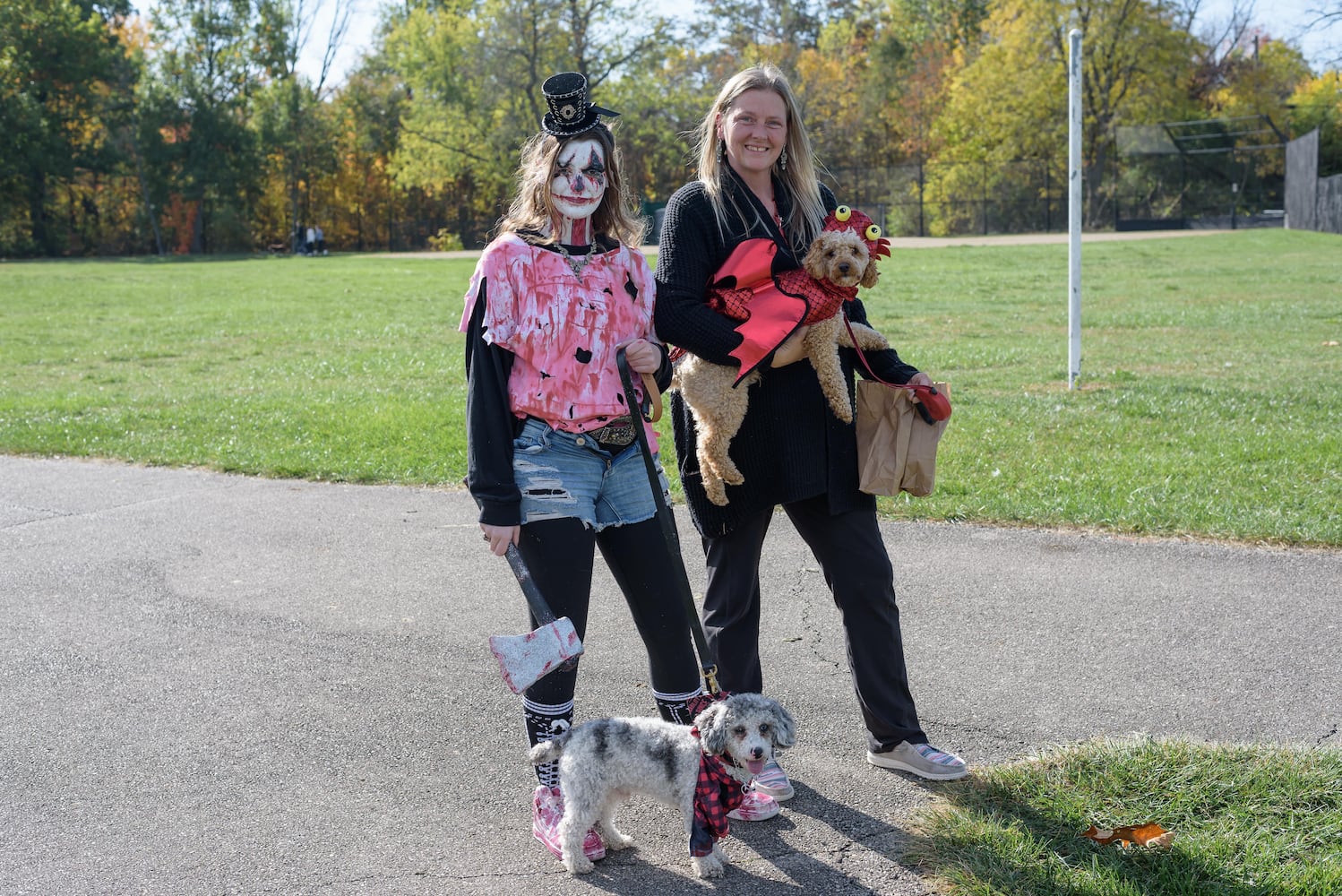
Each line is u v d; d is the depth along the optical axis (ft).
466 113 191.01
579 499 10.20
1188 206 167.22
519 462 10.14
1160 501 21.38
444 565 19.72
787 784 11.35
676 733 9.68
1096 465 24.72
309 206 208.13
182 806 11.60
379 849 10.75
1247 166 166.20
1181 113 179.93
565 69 181.06
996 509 21.27
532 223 10.44
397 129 211.61
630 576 10.74
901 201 170.09
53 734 13.35
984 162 175.22
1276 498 21.40
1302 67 207.92
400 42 197.98
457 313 71.56
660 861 10.49
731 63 203.10
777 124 10.97
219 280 106.11
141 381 44.42
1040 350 46.01
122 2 215.92
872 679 11.69
